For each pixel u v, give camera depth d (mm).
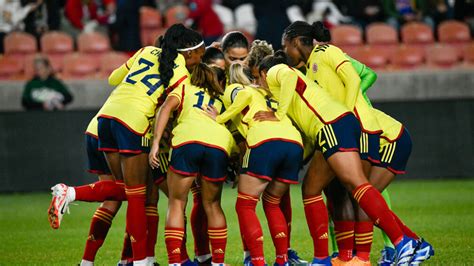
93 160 28062
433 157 54312
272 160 24953
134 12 63094
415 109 53938
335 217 26359
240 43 28422
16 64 62688
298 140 25359
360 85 26719
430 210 41656
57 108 55719
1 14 64688
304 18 65562
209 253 28078
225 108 26156
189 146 25188
